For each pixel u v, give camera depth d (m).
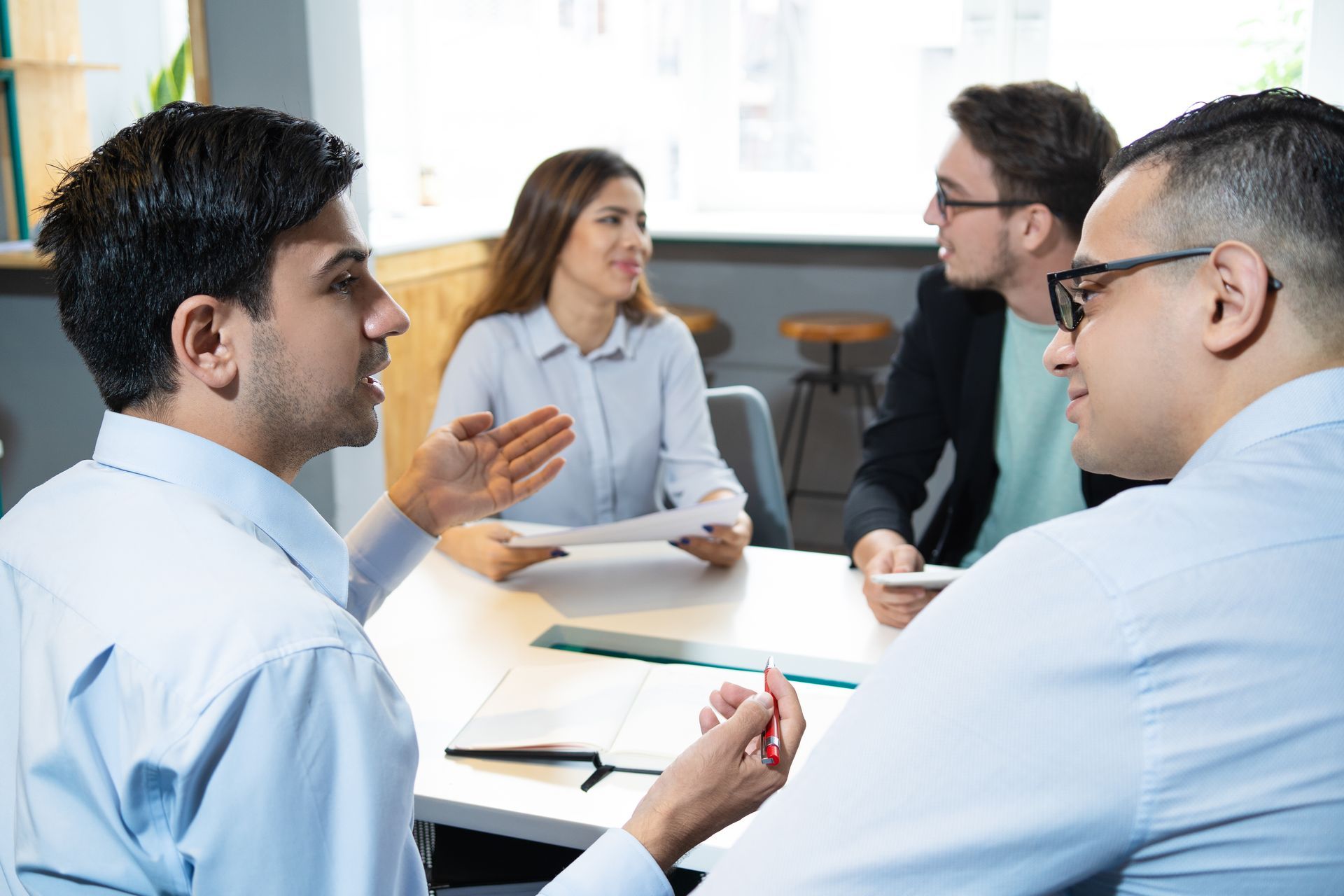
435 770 1.13
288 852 0.68
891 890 0.61
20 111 2.86
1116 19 3.83
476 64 4.59
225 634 0.69
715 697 0.99
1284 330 0.65
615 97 4.55
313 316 0.82
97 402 2.78
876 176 4.32
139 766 0.67
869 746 0.63
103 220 0.77
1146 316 0.69
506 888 1.20
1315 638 0.58
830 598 1.57
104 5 4.16
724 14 4.31
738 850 0.65
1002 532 1.94
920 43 4.13
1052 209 1.69
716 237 3.84
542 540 1.55
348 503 2.41
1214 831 0.59
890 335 3.91
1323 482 0.62
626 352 2.14
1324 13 3.34
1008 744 0.60
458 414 2.06
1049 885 0.61
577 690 1.28
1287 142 0.64
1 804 0.77
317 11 2.18
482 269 4.12
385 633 1.46
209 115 0.80
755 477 2.17
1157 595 0.59
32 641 0.74
